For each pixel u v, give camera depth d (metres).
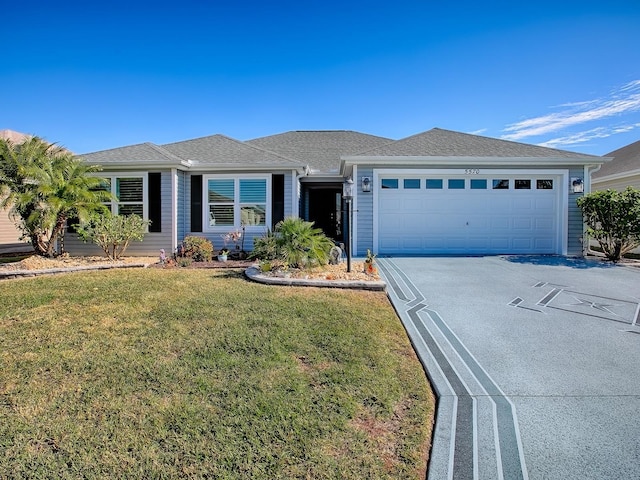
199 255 11.23
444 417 3.09
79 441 2.71
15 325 5.10
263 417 3.02
